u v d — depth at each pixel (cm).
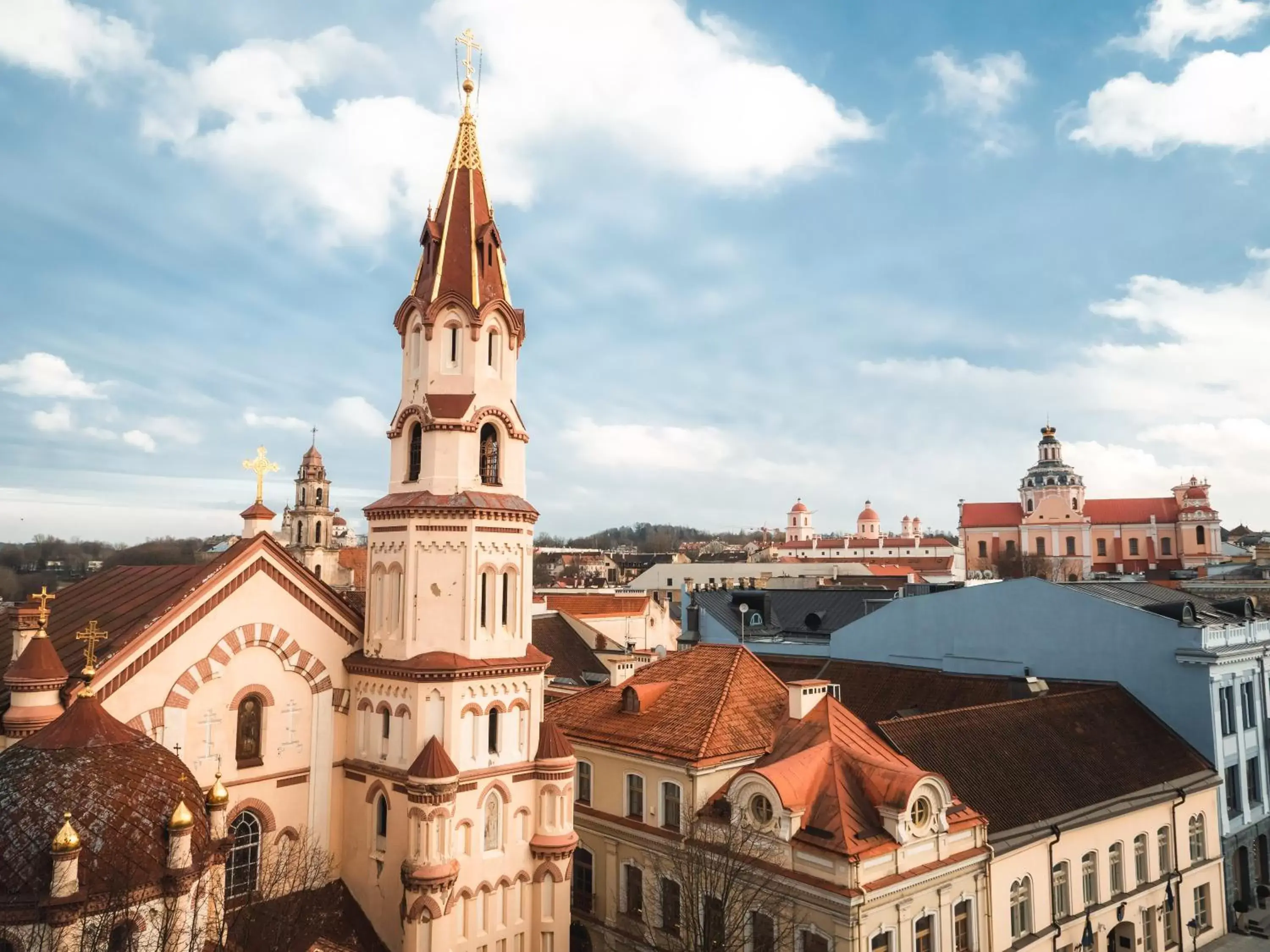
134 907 2691
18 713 3322
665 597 15925
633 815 4556
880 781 3738
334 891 4091
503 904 4088
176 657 3719
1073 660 5922
